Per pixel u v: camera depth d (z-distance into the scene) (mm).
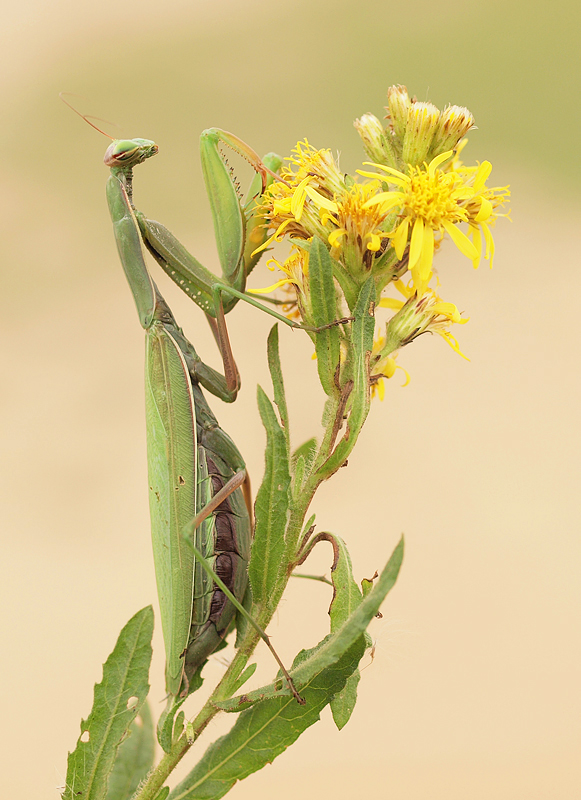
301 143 370
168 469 377
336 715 361
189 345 385
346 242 364
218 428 382
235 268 384
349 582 362
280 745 357
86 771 363
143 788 361
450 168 369
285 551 361
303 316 370
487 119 963
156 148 385
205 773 358
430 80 988
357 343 361
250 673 360
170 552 374
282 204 368
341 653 349
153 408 380
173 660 371
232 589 374
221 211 383
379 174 362
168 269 387
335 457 360
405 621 367
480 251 364
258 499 360
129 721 364
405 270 366
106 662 365
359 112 905
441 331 369
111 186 385
